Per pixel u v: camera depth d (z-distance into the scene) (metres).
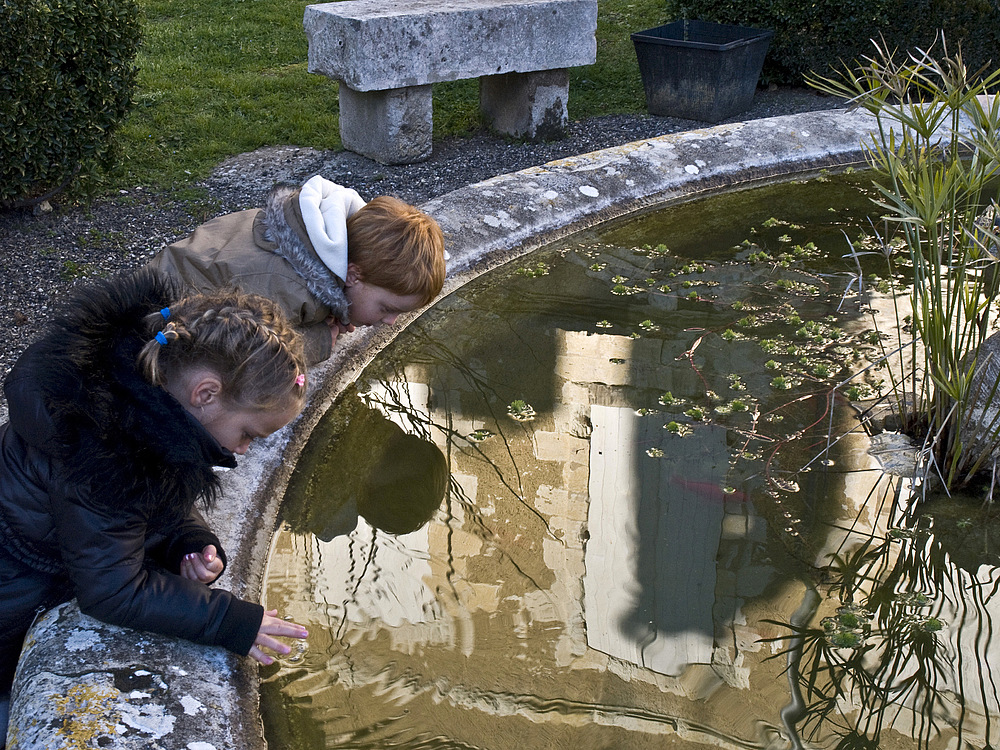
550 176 3.95
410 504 2.18
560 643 1.77
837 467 2.30
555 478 2.26
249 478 2.17
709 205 4.07
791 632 1.80
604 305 3.17
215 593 1.59
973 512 2.16
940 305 2.16
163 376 1.40
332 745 1.55
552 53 5.01
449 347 2.91
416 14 4.52
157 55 6.53
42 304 3.25
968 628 1.81
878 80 2.24
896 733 1.57
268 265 2.15
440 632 1.80
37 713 1.41
